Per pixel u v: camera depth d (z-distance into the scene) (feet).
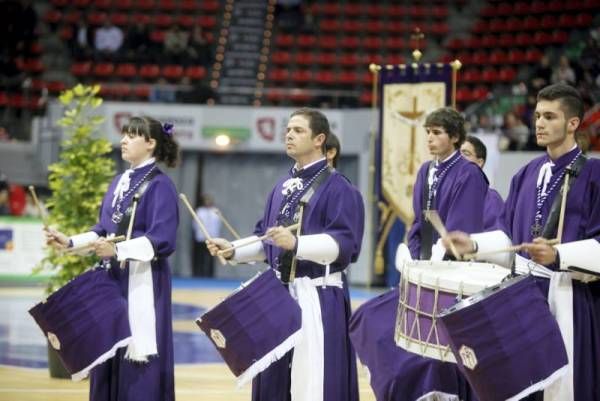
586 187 17.13
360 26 93.20
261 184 80.79
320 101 77.20
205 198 78.28
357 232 20.20
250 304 18.97
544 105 17.34
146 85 83.10
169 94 77.56
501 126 68.18
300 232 20.16
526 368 15.89
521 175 18.24
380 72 41.86
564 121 17.24
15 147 77.30
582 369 16.75
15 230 66.18
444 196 21.86
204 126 76.59
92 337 20.26
